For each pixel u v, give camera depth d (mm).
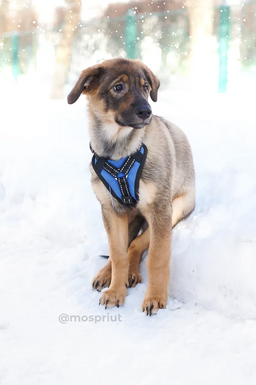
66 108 10039
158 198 3289
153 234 3285
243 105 9203
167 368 2377
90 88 3395
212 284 3098
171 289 3367
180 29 15250
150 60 16109
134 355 2531
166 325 2865
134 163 3217
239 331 2666
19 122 8344
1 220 5043
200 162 5074
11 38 19500
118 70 3277
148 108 3059
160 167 3314
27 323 2982
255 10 13383
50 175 5492
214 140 5793
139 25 16000
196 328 2785
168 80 15766
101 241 4242
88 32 18609
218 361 2404
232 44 13656
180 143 4070
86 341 2727
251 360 2385
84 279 3678
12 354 2602
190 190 4148
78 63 18984
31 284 3605
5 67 20172
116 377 2336
